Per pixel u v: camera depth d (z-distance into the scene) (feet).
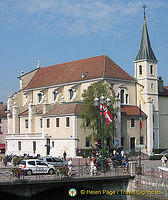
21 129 351.46
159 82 344.08
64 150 280.51
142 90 323.37
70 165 171.63
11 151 342.23
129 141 301.02
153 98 326.65
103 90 270.05
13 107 353.51
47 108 312.91
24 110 359.66
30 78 385.70
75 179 154.30
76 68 341.82
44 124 301.63
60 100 327.67
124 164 198.29
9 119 364.99
